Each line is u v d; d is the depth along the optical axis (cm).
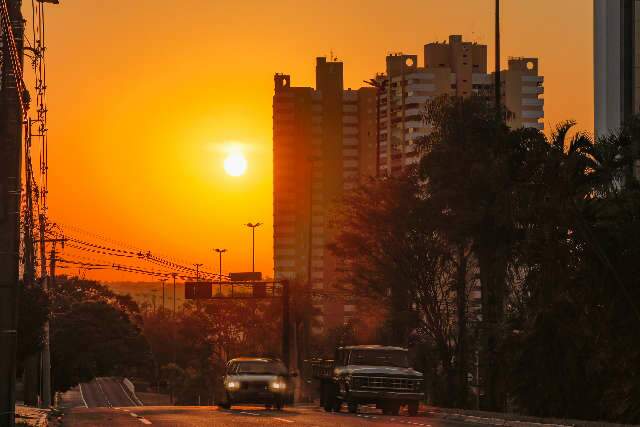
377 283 11325
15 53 4275
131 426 5650
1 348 4247
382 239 11144
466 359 10588
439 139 10275
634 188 7831
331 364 8056
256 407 9288
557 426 5600
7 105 4275
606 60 14875
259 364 8381
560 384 7506
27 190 9038
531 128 9256
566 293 7438
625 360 7162
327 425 5666
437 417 7188
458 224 9450
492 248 9369
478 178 9344
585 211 7488
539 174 8294
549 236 7625
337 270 11900
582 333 7388
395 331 11525
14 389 4275
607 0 14862
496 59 9662
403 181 11331
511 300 9488
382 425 5722
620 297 7256
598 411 7469
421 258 11025
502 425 6053
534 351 7562
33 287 9962
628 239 7262
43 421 6000
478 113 10119
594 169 8112
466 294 10644
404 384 7456
